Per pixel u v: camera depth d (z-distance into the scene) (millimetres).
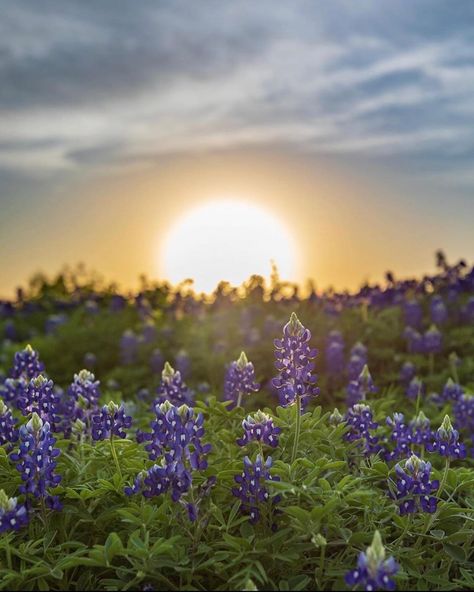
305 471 690
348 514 688
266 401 1376
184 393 886
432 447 713
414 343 1500
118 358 1856
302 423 733
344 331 1630
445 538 659
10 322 2309
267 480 614
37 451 639
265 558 625
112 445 698
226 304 1933
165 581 602
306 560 633
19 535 662
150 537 639
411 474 660
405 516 678
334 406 1350
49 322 2184
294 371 687
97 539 667
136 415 1038
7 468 691
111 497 685
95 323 2084
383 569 528
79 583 632
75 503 679
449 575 682
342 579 597
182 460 626
